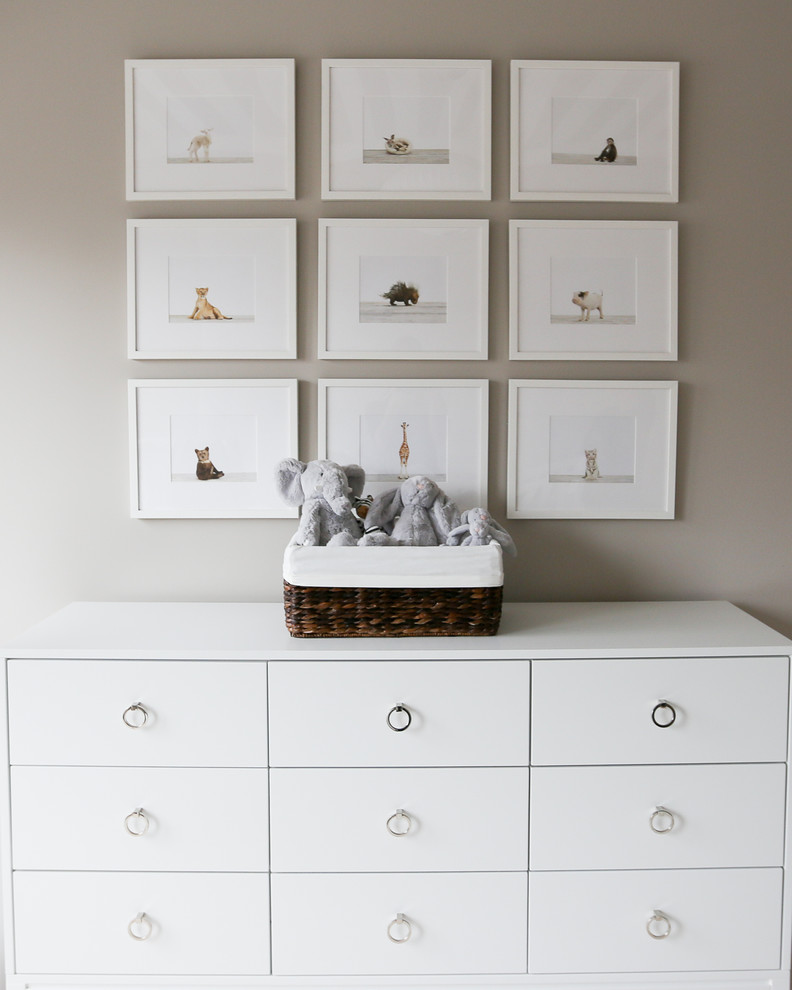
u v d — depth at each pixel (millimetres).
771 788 1675
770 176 1984
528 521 2039
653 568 2051
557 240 1977
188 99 1950
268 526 2033
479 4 1953
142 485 2010
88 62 1952
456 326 1989
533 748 1647
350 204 1980
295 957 1675
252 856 1660
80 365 2000
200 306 1980
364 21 1952
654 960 1692
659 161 1973
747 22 1963
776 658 1660
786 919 1694
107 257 1984
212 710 1639
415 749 1644
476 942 1676
